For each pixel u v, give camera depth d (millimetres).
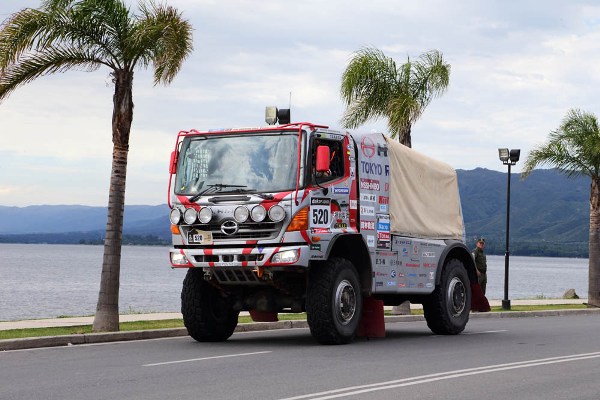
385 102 31703
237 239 17938
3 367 14492
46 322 23531
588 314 35688
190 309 19031
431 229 22109
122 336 19953
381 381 12984
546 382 13086
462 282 22703
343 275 18516
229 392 11883
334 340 18375
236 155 18328
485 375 13766
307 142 18016
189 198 18250
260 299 18984
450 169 23656
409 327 25625
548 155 39750
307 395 11633
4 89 20781
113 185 21156
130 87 21219
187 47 21906
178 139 18859
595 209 39438
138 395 11602
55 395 11586
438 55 31781
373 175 19891
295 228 17656
